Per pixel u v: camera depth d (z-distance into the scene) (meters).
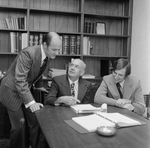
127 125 1.38
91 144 1.09
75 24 3.86
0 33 3.50
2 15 3.51
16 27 3.39
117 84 2.30
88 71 4.00
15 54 3.59
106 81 2.34
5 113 2.89
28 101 1.98
